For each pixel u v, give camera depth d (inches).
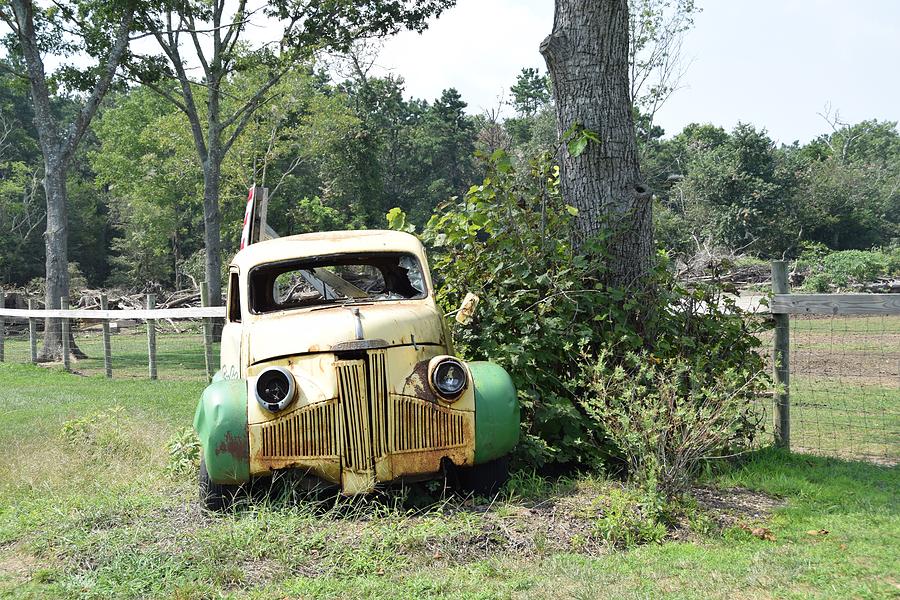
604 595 177.6
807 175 3211.1
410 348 248.5
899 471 298.7
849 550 204.5
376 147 2470.5
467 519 227.5
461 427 243.8
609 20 332.2
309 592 186.9
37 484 302.4
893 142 5191.9
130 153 2215.8
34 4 1064.8
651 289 314.2
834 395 488.7
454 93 3535.9
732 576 186.5
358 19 1128.8
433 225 337.4
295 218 2384.4
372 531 223.0
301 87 1680.6
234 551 209.8
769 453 316.5
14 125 3117.6
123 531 228.5
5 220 2817.4
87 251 3152.1
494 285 316.5
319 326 251.0
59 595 190.4
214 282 1242.0
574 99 335.3
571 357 299.1
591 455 287.7
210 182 1243.2
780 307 319.9
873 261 1813.5
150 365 720.3
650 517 227.9
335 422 237.0
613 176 331.6
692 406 251.0
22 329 1455.5
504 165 322.0
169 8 1091.3
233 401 239.1
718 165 3058.6
